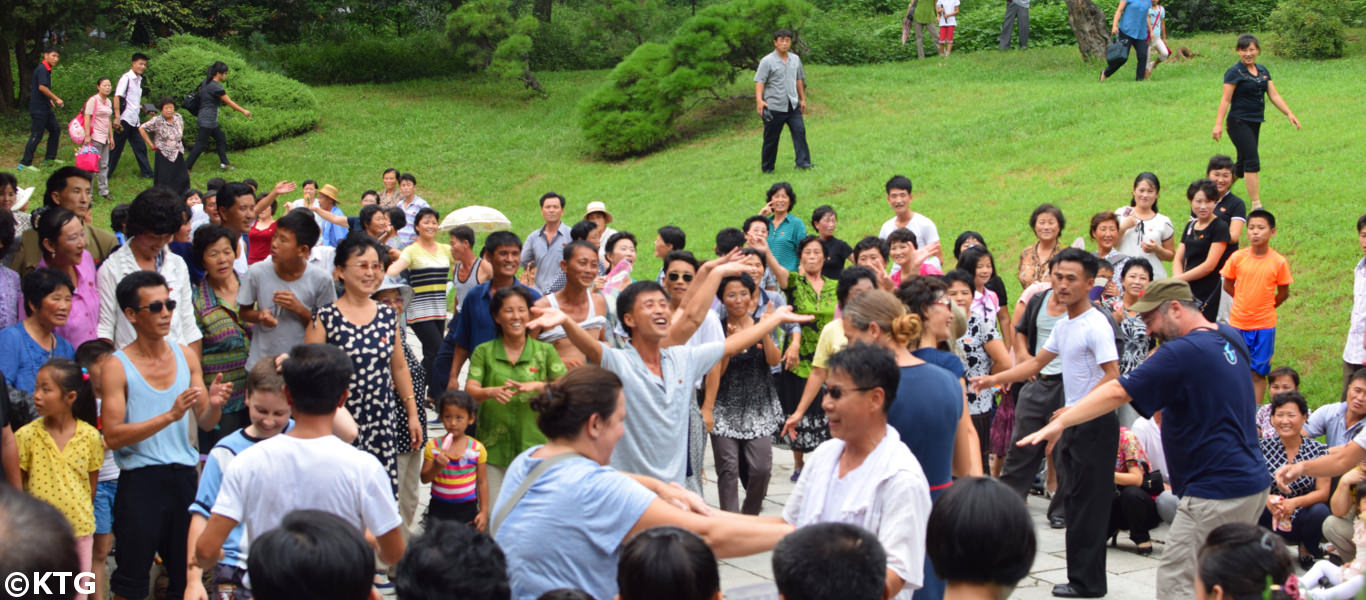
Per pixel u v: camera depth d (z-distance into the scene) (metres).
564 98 25.56
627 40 29.36
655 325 4.66
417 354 11.97
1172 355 4.98
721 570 6.40
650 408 4.63
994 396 8.38
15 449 4.54
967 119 18.30
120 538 5.13
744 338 5.00
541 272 10.63
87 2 22.16
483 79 27.41
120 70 22.92
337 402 3.94
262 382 4.47
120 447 5.05
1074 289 6.04
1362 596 2.98
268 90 23.31
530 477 3.44
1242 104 11.66
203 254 6.16
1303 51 20.36
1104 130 16.14
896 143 17.72
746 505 7.01
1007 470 7.16
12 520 1.98
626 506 3.35
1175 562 5.13
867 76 23.67
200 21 26.95
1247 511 4.96
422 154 21.97
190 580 4.40
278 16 29.59
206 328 6.20
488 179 20.59
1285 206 11.90
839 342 6.26
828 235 10.11
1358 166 12.47
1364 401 6.93
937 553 3.15
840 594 2.80
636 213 17.23
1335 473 5.28
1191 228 9.57
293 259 6.15
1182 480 5.12
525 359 5.91
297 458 3.82
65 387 4.86
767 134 17.53
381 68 27.47
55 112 21.77
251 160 21.48
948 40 25.23
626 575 2.87
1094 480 5.92
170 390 5.26
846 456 3.87
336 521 2.85
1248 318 9.06
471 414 6.34
